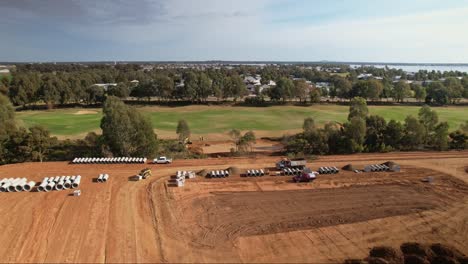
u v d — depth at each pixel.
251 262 28.80
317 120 105.00
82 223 34.66
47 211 37.00
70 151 62.09
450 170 51.22
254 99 142.88
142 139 57.50
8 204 38.53
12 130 60.03
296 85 143.38
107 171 49.50
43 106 138.38
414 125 64.81
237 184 45.62
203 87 142.75
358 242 31.89
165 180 46.59
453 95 135.25
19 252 29.70
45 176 47.19
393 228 34.44
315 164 53.56
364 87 139.12
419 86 140.75
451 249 29.91
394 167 50.66
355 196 41.91
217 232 33.50
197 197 41.44
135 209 37.94
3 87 131.62
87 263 28.39
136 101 147.25
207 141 82.69
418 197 41.66
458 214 37.41
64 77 157.12
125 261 28.72
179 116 114.50
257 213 37.47
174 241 31.81
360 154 60.25
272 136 87.94
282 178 47.78
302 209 38.44
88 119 107.50
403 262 28.61
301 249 30.69
